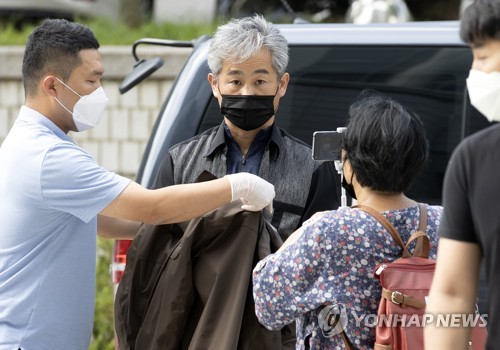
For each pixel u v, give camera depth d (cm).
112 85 1753
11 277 712
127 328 744
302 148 802
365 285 621
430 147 908
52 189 698
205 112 888
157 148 885
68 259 718
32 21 2227
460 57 910
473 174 543
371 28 930
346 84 912
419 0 2895
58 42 725
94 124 752
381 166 625
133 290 742
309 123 909
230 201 700
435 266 609
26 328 706
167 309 709
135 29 2147
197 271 711
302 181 791
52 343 711
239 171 799
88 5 2181
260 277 641
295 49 919
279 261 635
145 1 2475
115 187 702
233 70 765
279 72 778
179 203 698
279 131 805
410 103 912
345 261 620
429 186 900
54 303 712
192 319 718
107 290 1341
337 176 810
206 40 931
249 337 697
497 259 535
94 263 741
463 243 549
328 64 915
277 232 748
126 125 1759
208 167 802
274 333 700
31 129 721
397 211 634
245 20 778
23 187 704
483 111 567
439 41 914
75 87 731
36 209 705
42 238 712
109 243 1381
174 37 2020
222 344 676
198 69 898
